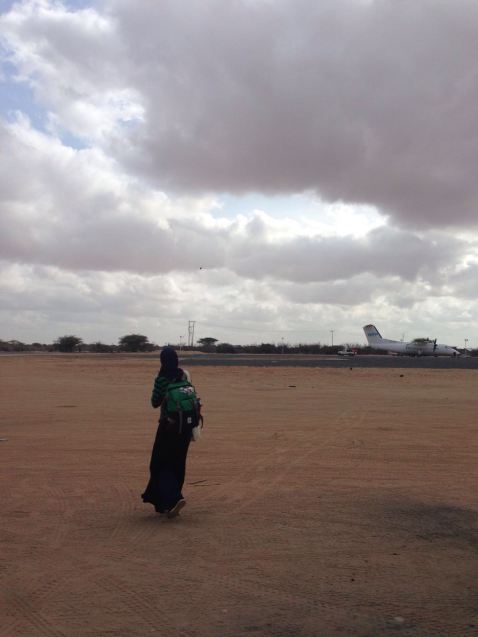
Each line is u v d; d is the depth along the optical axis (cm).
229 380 3628
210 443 1331
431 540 667
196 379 3706
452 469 1055
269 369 4806
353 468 1063
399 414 1897
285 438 1399
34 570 580
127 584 545
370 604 504
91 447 1293
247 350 17525
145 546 648
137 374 4184
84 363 6084
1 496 874
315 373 4341
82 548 643
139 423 1688
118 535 687
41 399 2416
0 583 548
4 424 1666
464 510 788
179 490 757
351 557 613
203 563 597
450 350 12131
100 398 2461
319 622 473
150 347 16850
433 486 927
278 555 619
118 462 1130
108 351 16312
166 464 757
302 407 2109
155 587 539
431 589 534
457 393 2748
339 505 814
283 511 786
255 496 867
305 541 664
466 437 1418
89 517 763
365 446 1290
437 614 486
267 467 1073
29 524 733
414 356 12094
